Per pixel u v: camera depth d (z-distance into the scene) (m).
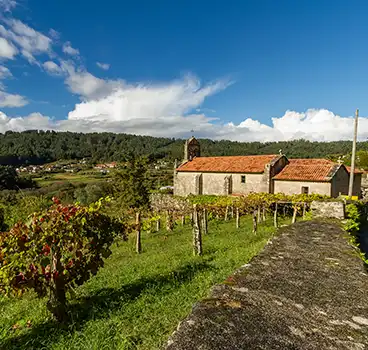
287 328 2.38
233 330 2.29
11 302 6.26
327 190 23.48
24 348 4.00
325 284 3.42
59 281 4.90
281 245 5.43
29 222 5.03
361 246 10.10
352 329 2.43
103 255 5.70
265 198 20.69
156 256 9.68
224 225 18.56
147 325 4.23
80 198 37.97
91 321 4.58
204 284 5.98
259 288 3.23
